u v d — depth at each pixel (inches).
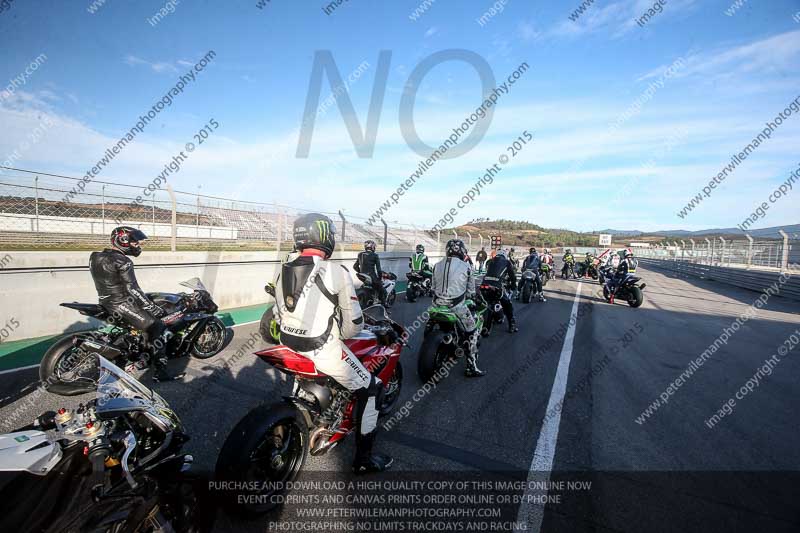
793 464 137.5
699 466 134.6
